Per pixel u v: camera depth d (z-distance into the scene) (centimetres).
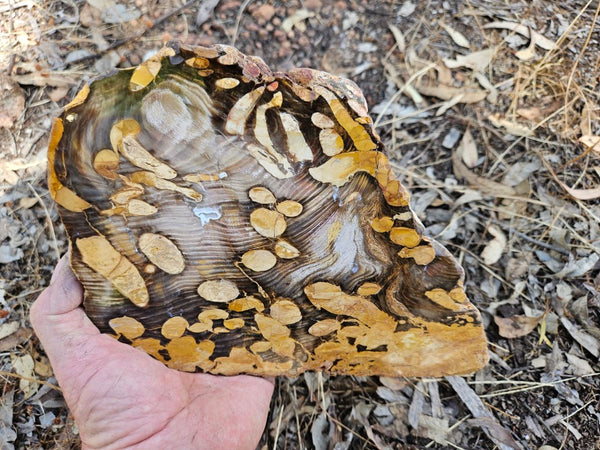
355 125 20
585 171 35
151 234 22
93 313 24
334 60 39
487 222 34
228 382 27
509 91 38
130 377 23
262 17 39
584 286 32
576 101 37
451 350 26
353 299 24
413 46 39
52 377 30
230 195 22
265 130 20
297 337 26
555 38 39
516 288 32
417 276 23
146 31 38
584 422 29
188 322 25
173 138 20
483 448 29
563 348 31
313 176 21
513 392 30
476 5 40
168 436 24
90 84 18
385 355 27
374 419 30
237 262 23
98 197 21
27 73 36
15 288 32
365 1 40
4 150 35
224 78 19
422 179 36
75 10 38
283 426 30
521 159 36
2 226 33
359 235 23
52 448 29
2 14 38
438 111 37
